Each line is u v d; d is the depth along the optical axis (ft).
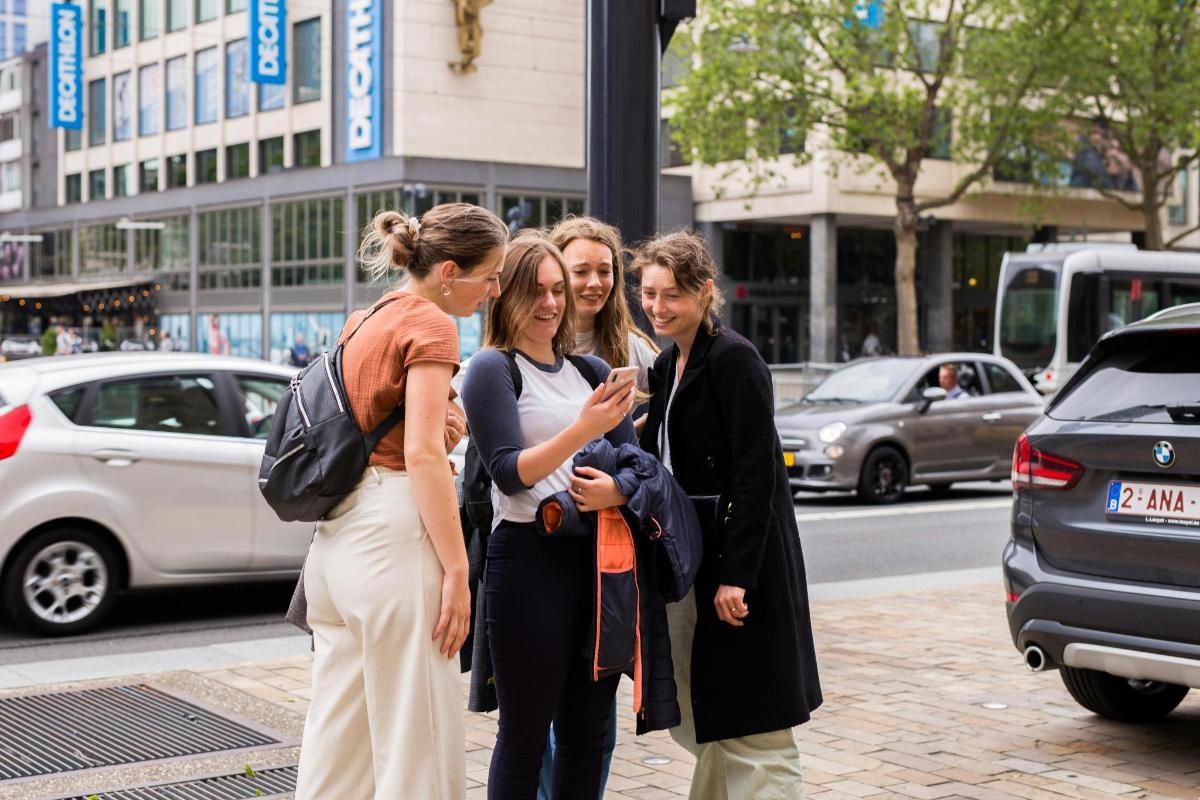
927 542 40.83
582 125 154.20
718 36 106.42
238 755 17.60
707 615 12.68
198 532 27.50
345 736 11.48
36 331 201.98
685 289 12.52
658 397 13.25
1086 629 17.25
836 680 21.85
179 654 24.57
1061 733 18.85
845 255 161.38
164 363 27.96
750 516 12.28
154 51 178.91
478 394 11.96
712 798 13.66
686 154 110.22
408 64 143.54
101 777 16.63
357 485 11.21
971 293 169.37
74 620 26.55
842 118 112.27
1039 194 135.03
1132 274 82.43
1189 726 19.34
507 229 11.76
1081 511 17.61
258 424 28.58
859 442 50.26
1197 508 16.51
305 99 155.74
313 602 11.57
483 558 12.36
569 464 12.08
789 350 160.56
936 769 17.06
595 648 11.69
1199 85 106.52
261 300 161.07
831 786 16.31
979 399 53.26
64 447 26.30
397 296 11.39
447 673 11.28
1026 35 107.24
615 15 22.30
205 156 171.22
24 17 208.85
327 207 151.33
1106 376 18.06
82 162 194.90
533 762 12.07
